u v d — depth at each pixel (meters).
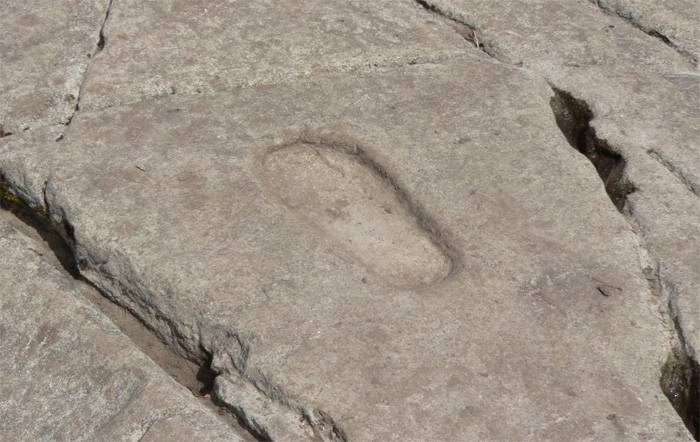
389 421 1.77
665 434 1.77
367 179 2.37
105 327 1.96
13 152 2.35
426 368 1.86
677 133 2.51
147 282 2.04
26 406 1.86
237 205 2.20
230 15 2.85
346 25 2.84
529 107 2.55
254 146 2.38
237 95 2.55
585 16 2.96
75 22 2.84
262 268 2.05
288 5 2.91
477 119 2.50
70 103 2.57
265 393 1.85
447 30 2.87
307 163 2.40
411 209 2.27
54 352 1.92
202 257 2.07
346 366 1.86
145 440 1.73
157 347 2.05
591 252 2.13
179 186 2.25
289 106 2.51
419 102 2.55
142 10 2.86
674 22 2.93
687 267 2.10
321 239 2.13
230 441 1.73
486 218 2.21
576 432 1.77
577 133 2.60
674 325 1.99
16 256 2.11
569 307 2.00
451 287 2.04
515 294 2.02
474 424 1.77
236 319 1.95
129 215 2.16
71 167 2.29
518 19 2.93
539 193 2.28
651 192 2.31
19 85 2.61
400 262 2.15
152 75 2.61
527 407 1.80
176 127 2.43
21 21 2.83
